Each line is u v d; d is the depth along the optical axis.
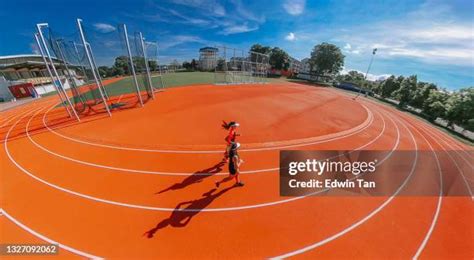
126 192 8.52
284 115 19.55
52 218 7.30
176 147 12.33
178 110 20.27
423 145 15.05
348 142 14.05
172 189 8.68
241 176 9.62
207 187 8.83
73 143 13.19
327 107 24.39
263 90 35.03
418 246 6.59
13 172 10.09
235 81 43.50
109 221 7.15
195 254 6.11
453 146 15.68
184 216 7.34
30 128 16.48
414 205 8.42
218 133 14.39
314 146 13.09
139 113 19.30
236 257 6.07
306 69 90.94
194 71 68.44
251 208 7.74
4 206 7.87
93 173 9.84
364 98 39.12
